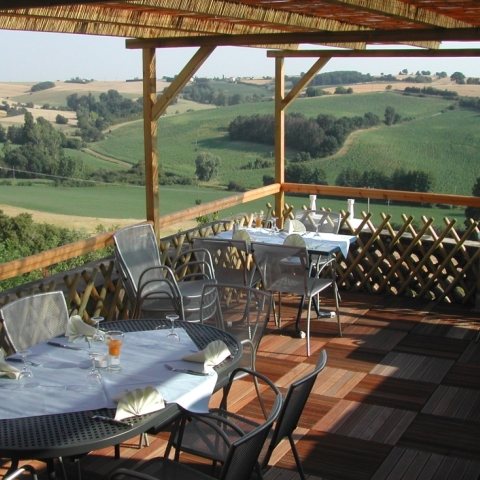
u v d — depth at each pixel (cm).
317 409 415
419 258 664
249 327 399
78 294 519
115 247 501
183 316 461
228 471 226
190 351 313
